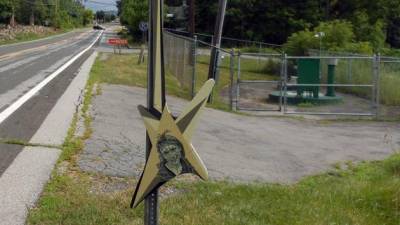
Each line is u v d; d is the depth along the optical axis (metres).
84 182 6.01
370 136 12.33
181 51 20.52
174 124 2.97
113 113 11.12
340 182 7.45
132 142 8.48
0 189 5.37
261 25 66.19
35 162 6.49
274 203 5.77
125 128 9.62
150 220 3.09
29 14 109.69
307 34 32.62
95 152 7.46
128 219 4.84
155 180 2.95
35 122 9.17
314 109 17.16
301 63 18.17
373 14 62.78
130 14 68.69
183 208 5.30
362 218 5.59
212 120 12.81
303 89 18.34
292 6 65.31
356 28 55.34
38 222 4.63
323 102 18.12
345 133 12.73
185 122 2.98
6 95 12.59
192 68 17.28
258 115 15.33
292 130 12.79
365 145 11.08
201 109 3.01
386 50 46.50
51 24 122.44
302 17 65.19
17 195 5.24
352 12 62.78
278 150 9.84
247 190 6.27
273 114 15.73
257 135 11.38
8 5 88.69
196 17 69.56
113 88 15.99
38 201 5.14
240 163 8.26
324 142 11.23
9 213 4.77
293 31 64.62
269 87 24.02
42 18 119.38
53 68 21.78
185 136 2.98
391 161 8.92
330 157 9.59
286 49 33.34
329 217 5.44
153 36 2.98
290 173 8.05
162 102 3.01
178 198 5.65
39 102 11.62
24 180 5.72
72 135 8.33
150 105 3.00
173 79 21.94
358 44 31.88
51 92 13.56
